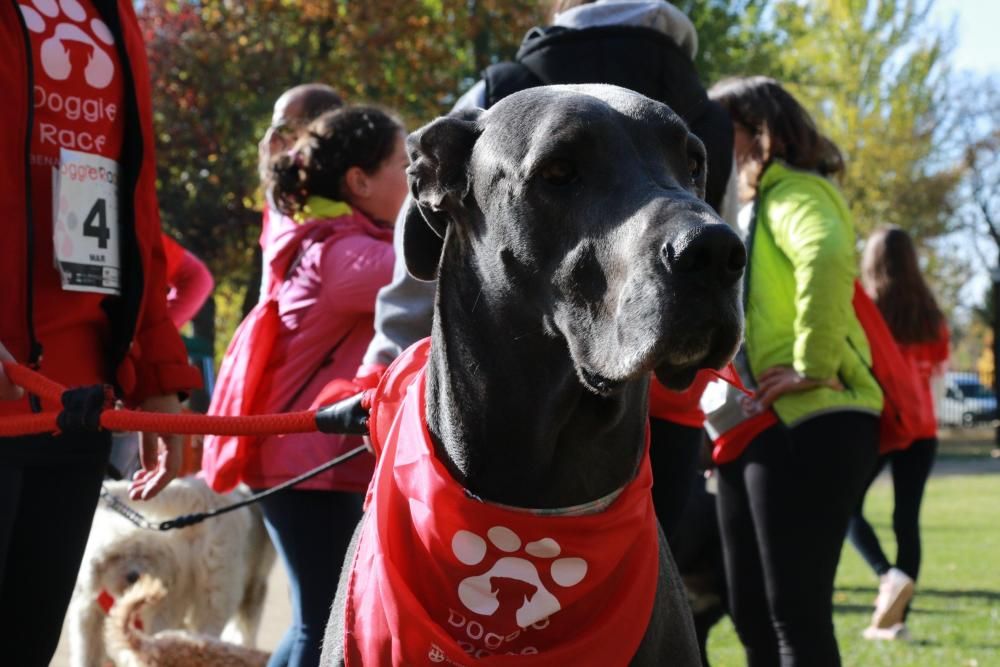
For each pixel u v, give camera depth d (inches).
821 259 136.3
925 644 229.9
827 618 136.2
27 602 108.2
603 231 72.9
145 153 115.5
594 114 75.9
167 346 122.6
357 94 626.2
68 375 110.6
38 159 106.8
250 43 599.5
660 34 120.6
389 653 81.0
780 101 146.9
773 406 137.7
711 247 66.9
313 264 132.2
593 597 81.4
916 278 243.1
